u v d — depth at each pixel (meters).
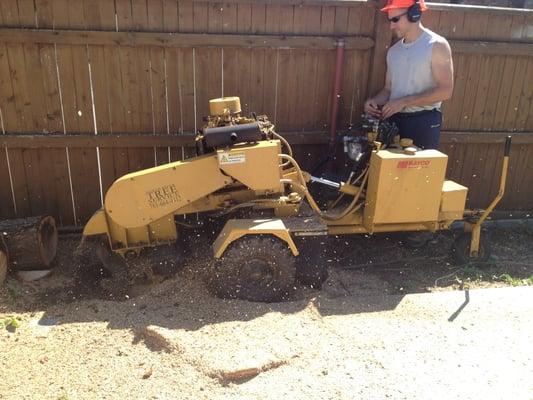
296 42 4.77
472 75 5.25
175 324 3.60
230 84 4.85
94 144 4.80
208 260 4.28
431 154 4.17
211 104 4.07
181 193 3.91
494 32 5.14
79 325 3.61
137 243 4.16
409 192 4.18
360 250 5.14
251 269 3.88
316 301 3.98
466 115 5.39
